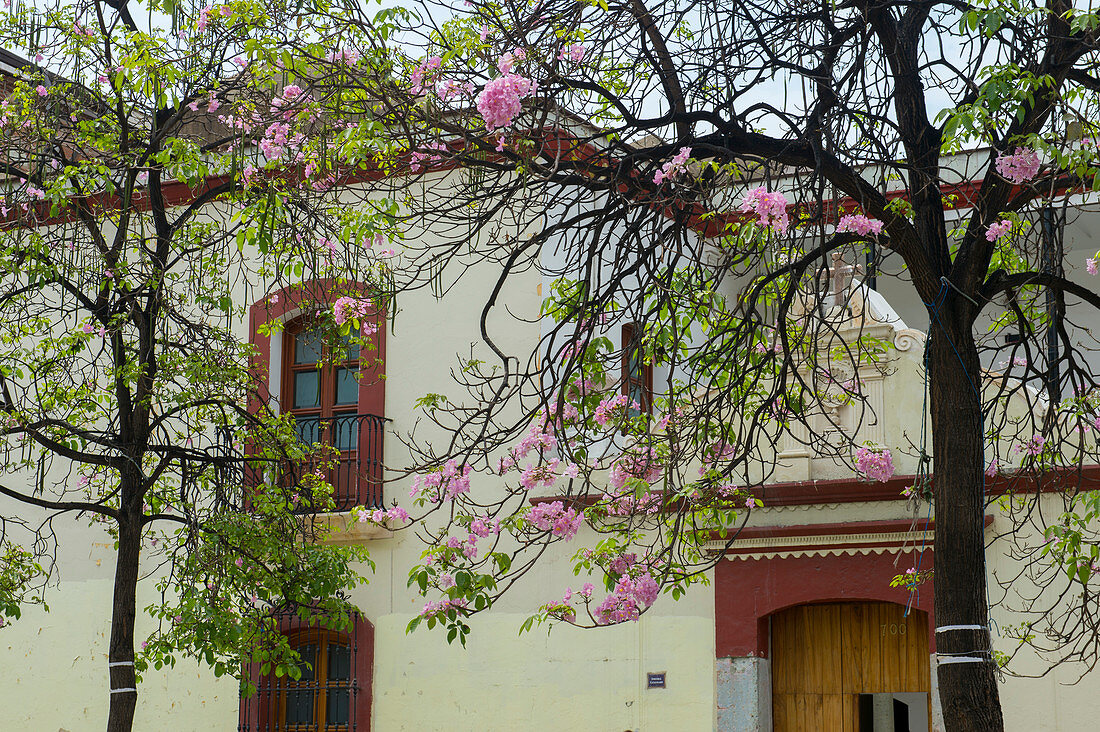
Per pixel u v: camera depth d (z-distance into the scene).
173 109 11.06
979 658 7.34
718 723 12.77
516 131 8.32
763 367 9.18
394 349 14.80
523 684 13.54
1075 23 7.13
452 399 14.45
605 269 15.16
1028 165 7.28
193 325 11.70
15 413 10.76
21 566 12.41
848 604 13.05
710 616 13.01
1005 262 9.13
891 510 12.46
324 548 12.12
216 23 10.08
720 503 8.64
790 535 12.75
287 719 14.48
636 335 8.44
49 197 10.65
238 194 9.48
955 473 7.59
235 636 10.75
